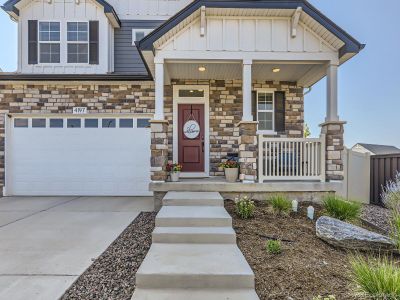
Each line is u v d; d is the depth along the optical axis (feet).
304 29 22.03
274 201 18.74
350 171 28.32
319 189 21.43
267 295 9.65
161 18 34.73
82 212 22.24
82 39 32.45
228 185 21.44
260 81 29.25
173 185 21.56
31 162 30.04
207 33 21.89
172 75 27.81
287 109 29.53
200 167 29.17
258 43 22.00
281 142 22.02
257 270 11.16
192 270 10.31
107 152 30.12
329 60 22.03
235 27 21.98
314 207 20.13
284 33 22.07
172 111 29.17
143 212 22.18
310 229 15.76
